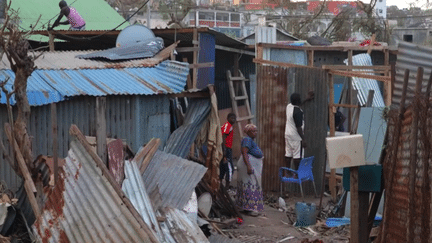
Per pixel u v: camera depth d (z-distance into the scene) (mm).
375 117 9625
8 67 9109
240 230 8820
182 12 33969
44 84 8969
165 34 14055
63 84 9086
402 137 5355
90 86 9203
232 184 12734
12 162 7133
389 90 12633
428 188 4574
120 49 11141
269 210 10430
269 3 55219
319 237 8430
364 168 5992
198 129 9562
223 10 52750
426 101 4684
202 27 13125
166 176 7445
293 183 11922
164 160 7648
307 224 9055
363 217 6023
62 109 8891
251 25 51250
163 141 10156
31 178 6664
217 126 9492
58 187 6336
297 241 8219
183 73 10398
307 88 11945
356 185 5883
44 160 7094
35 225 6266
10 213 6598
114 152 6719
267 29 17219
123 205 5562
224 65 16906
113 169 6574
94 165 6055
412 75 5074
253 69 19188
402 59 5336
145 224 5344
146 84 9695
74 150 6414
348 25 33875
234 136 15859
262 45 15250
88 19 20641
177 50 13070
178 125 10758
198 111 9688
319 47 16719
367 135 9641
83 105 9109
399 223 5344
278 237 8445
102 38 15148
